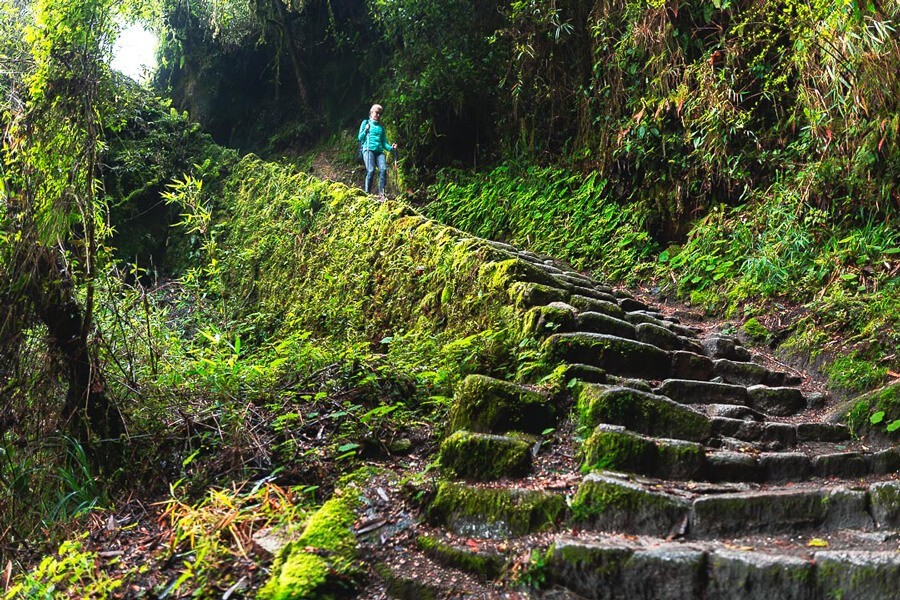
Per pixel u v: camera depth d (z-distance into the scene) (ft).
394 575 8.12
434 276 18.03
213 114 49.21
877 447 11.58
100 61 12.96
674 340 15.12
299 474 10.94
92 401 12.92
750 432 11.55
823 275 17.57
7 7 12.82
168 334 17.95
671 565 7.55
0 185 12.28
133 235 34.68
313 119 46.44
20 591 8.89
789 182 20.30
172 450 12.54
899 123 16.60
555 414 11.39
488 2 32.83
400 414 12.35
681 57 23.52
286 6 45.47
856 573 7.07
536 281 15.97
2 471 12.07
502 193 29.91
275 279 26.76
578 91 28.86
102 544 9.86
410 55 34.35
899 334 13.99
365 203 24.06
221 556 8.60
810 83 19.42
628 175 26.32
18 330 12.35
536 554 8.05
